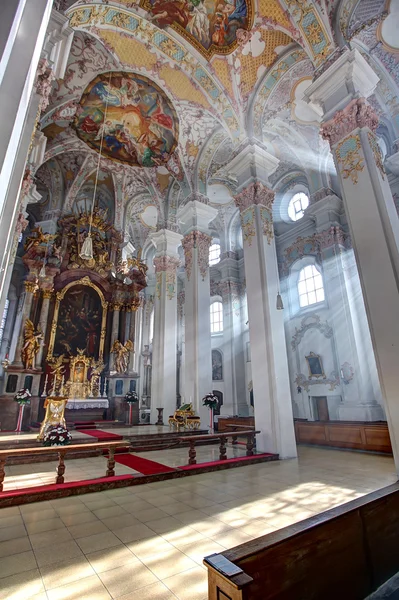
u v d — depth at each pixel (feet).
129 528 11.28
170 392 40.93
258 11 25.58
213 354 59.31
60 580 8.14
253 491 15.51
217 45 28.96
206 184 40.22
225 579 4.79
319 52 23.31
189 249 38.58
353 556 7.30
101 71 33.71
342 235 42.14
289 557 6.05
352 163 20.77
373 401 35.58
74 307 47.11
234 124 31.99
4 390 37.63
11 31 6.59
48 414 25.94
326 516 7.13
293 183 50.52
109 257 51.16
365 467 20.80
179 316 68.23
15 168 15.61
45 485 15.70
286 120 38.91
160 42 30.09
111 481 16.35
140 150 42.57
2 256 9.08
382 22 26.58
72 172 48.88
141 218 59.31
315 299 45.19
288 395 25.32
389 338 17.42
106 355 47.60
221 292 59.36
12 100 7.52
